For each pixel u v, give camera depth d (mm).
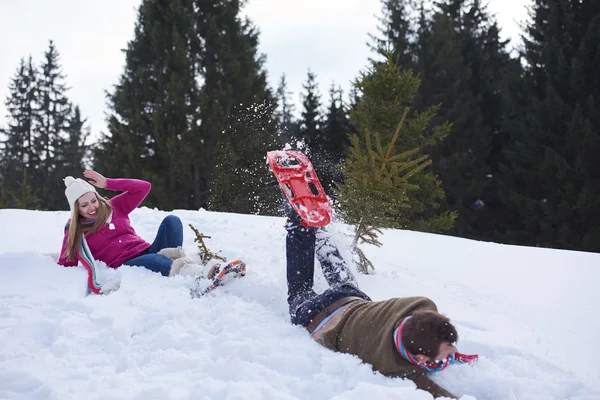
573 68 20219
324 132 28172
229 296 3906
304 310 3350
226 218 6254
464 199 22328
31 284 3934
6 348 3000
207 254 4355
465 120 22938
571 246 18906
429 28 26750
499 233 21453
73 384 2701
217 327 3441
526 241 20953
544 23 21875
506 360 3191
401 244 6480
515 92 22359
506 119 22125
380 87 11914
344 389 2795
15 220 5738
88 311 3521
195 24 21734
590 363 3287
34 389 2662
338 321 3152
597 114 19562
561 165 19469
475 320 3889
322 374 2869
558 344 3551
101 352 3094
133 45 22078
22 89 40438
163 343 3205
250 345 3104
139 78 21141
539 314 4219
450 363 3021
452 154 22641
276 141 14648
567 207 18859
